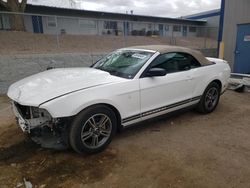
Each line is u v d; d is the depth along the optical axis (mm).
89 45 13297
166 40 17688
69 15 19281
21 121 3201
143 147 3564
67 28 16078
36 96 2980
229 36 10102
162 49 4230
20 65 7625
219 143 3723
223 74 5215
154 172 2918
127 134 4020
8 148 3496
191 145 3643
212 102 5160
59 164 3080
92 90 3178
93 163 3113
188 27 20250
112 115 3418
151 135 3996
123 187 2639
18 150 3436
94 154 3340
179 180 2764
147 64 3838
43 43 11945
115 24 17578
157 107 3967
